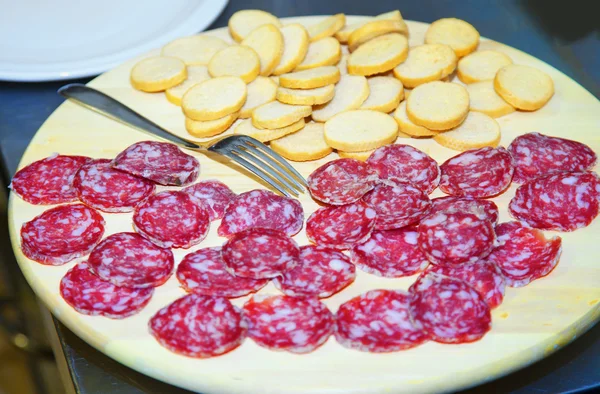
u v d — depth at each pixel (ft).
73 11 6.29
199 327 3.39
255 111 4.69
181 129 4.92
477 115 4.83
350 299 3.61
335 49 5.27
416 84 5.04
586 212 4.01
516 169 4.37
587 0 6.81
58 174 4.38
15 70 5.51
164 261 3.77
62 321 3.64
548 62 5.97
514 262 3.73
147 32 6.10
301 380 3.26
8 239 6.03
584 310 3.55
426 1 6.88
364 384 3.24
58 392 6.98
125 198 4.18
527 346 3.38
